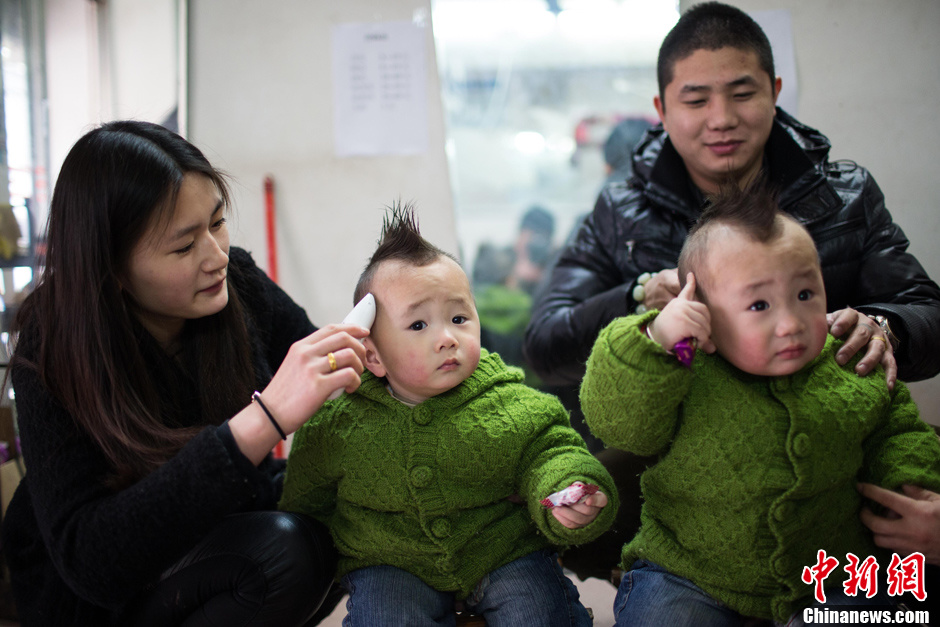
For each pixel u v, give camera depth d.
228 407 1.25
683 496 1.12
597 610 1.75
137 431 1.10
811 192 1.61
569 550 1.48
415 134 2.48
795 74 2.28
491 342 3.68
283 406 1.03
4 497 1.87
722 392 1.11
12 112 2.29
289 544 1.14
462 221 3.98
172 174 1.09
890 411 1.17
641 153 1.78
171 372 1.23
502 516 1.21
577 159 3.84
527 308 3.89
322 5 2.47
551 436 1.20
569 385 1.81
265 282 1.52
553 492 1.08
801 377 1.11
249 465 1.00
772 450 1.07
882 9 2.26
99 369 1.09
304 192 2.50
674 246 1.70
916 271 1.57
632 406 1.06
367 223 2.50
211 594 1.15
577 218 3.79
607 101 3.64
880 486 1.13
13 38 2.31
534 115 3.71
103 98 2.52
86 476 1.08
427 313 1.16
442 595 1.17
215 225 1.19
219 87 2.49
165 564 1.04
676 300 1.05
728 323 1.06
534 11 3.26
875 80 2.27
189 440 1.05
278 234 2.52
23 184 2.32
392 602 1.12
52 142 2.46
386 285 1.18
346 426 1.22
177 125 2.51
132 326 1.16
